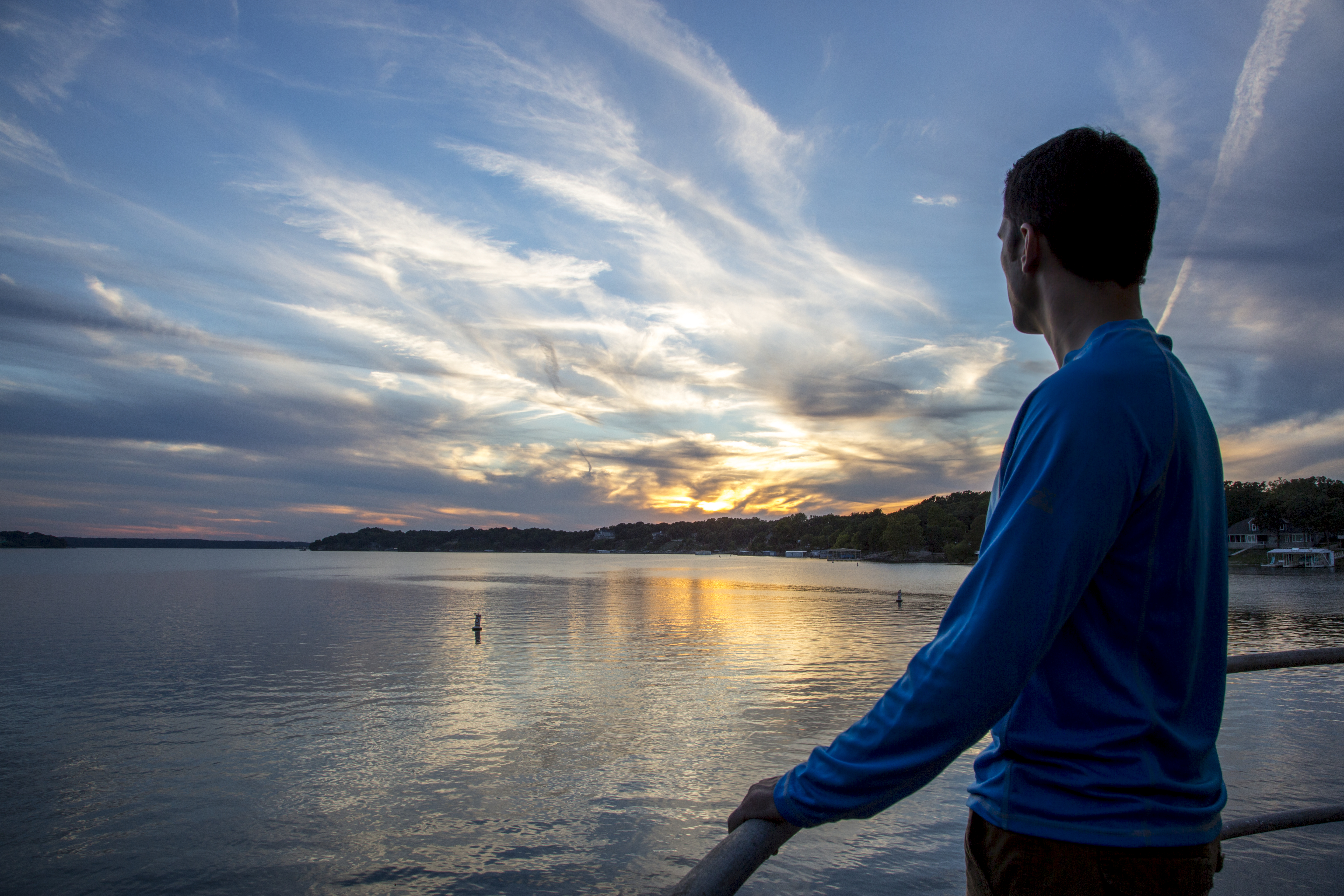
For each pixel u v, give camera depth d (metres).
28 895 11.88
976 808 1.39
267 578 142.75
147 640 45.25
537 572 182.50
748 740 20.56
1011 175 1.59
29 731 22.33
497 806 15.40
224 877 12.40
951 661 1.09
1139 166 1.39
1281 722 20.56
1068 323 1.46
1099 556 1.13
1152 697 1.22
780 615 65.19
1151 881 1.17
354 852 13.27
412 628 52.97
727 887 1.13
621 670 33.78
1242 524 162.62
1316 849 10.91
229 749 20.11
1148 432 1.18
